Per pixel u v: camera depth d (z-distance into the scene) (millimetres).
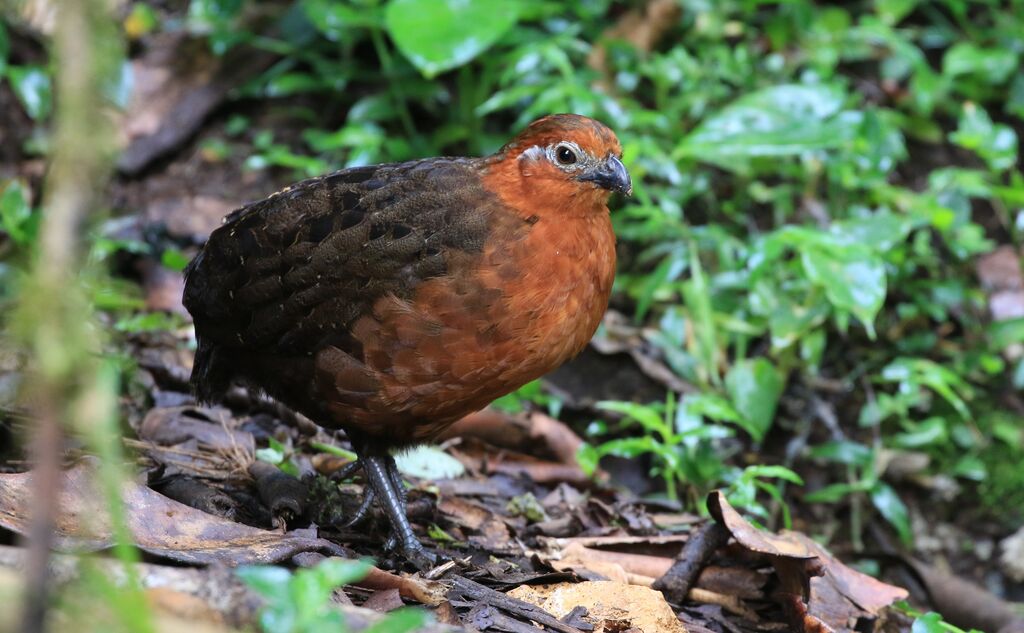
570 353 7023
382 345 6664
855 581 7434
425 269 6590
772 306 10734
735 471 9719
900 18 14211
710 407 9578
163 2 13555
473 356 6648
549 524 8258
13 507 5672
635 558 7656
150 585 4656
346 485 8195
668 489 9609
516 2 11641
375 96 12539
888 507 10352
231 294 7066
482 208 6723
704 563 7406
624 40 13172
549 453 9375
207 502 6883
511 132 12750
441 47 11164
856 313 9656
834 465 11086
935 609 9273
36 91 11758
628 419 10117
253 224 7098
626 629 6215
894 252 11430
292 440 8703
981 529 11211
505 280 6574
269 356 7117
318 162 12086
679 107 12664
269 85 12688
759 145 10719
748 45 13477
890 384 11586
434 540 7566
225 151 12523
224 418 8664
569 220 6809
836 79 12828
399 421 6945
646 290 10945
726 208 12344
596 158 6781
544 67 12547
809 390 11297
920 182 13062
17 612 3662
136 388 8758
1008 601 10836
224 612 4586
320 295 6758
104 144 3287
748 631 7074
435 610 5805
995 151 11562
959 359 11781
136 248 10492
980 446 11469
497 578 6797
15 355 7711
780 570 6938
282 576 4211
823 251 9922
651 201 12109
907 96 13516
